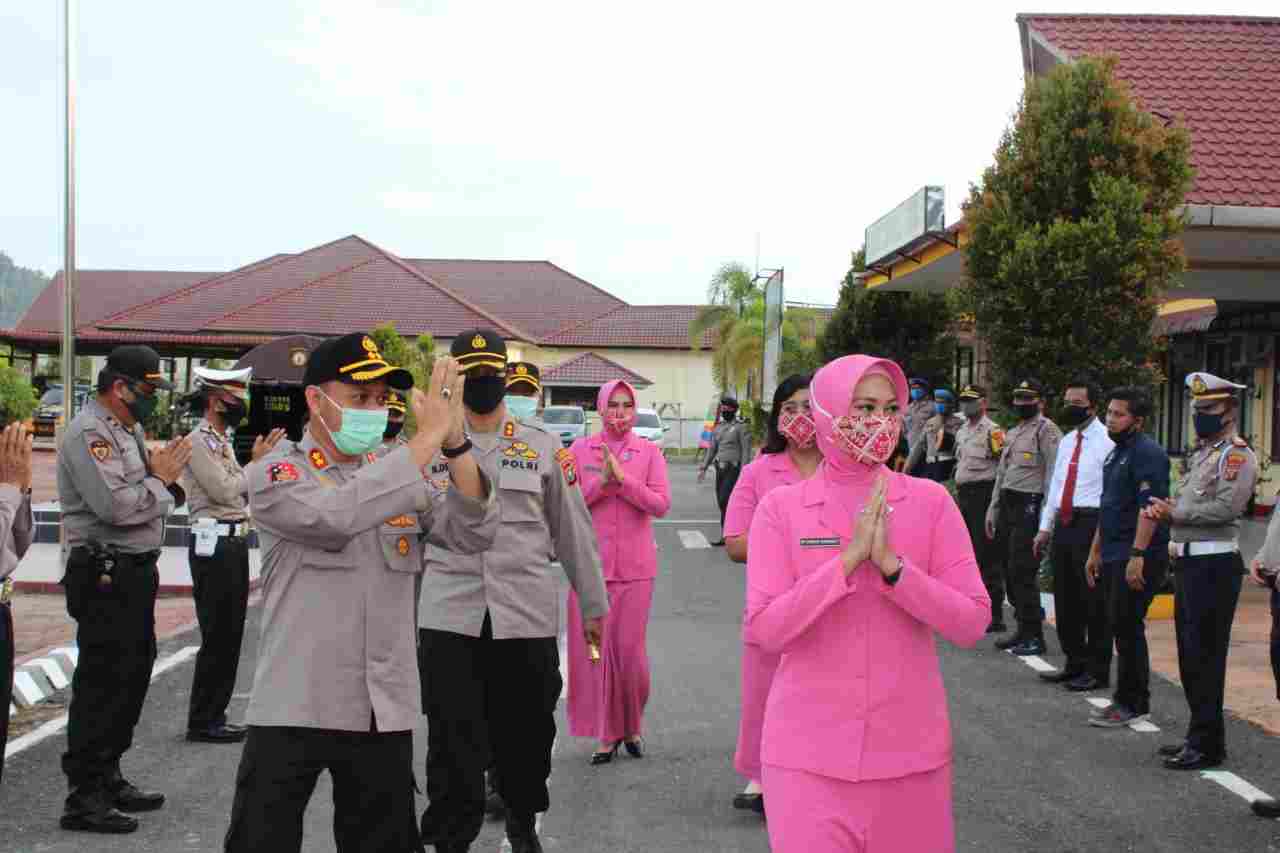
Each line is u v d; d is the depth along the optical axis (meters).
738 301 44.41
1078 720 7.97
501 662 5.27
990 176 12.94
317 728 3.75
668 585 13.98
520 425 5.52
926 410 15.77
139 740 7.36
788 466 6.04
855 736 3.38
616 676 6.93
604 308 53.97
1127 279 11.97
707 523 20.69
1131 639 7.74
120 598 5.78
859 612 3.45
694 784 6.53
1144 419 7.75
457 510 4.22
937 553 3.57
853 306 23.81
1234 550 6.78
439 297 41.69
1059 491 9.05
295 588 3.81
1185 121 13.89
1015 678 9.25
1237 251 14.37
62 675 8.89
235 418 7.38
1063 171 12.37
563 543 5.54
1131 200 11.93
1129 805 6.21
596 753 6.93
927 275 18.73
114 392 5.86
